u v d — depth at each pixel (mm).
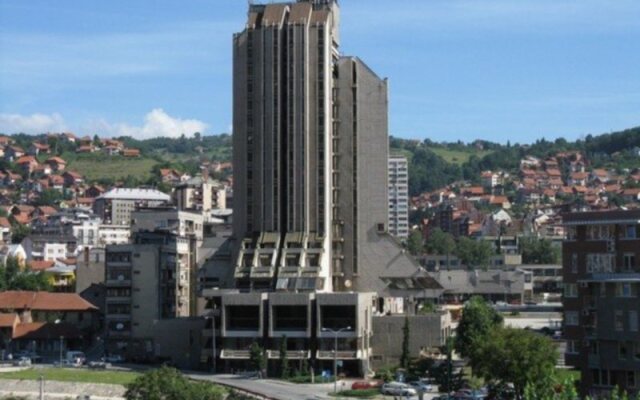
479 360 197000
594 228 196375
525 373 190500
